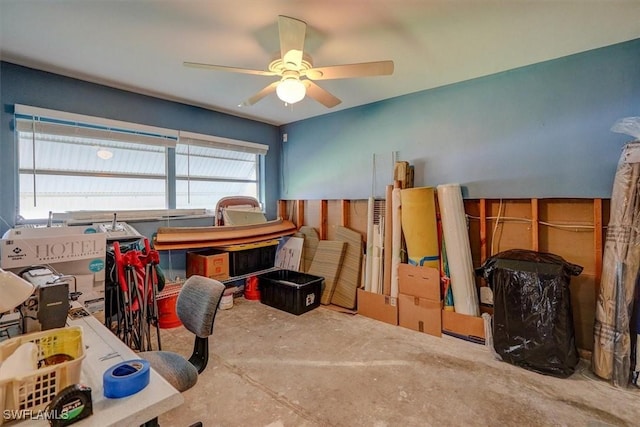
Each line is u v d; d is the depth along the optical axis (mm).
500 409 1915
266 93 2504
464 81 3107
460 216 2998
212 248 3932
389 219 3385
